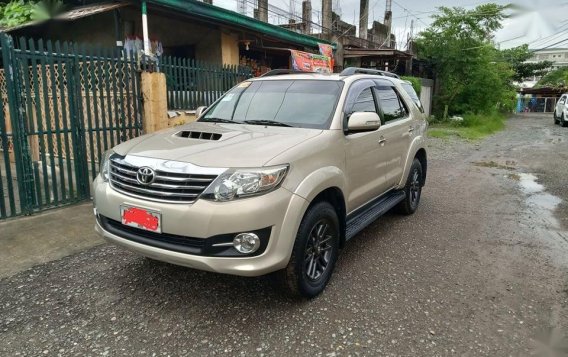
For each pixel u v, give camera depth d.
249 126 3.86
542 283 3.80
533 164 10.35
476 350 2.82
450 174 9.04
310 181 3.17
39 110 5.28
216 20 10.11
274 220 2.90
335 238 3.65
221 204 2.82
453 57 22.20
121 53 6.27
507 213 6.02
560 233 5.16
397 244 4.72
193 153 3.08
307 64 13.30
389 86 5.25
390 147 4.81
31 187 5.29
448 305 3.39
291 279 3.18
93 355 2.72
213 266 2.83
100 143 6.11
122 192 3.14
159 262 4.08
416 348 2.83
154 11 9.23
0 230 4.79
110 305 3.31
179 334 2.95
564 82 49.66
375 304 3.38
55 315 3.16
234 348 2.80
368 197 4.43
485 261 4.28
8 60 4.88
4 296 3.42
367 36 24.02
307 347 2.82
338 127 3.75
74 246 4.43
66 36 10.63
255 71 13.25
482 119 21.44
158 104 6.68
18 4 9.13
